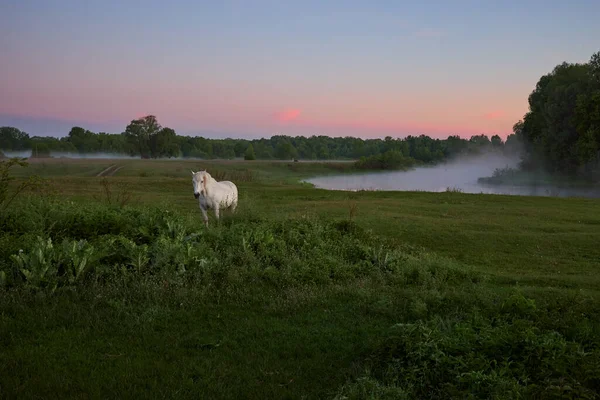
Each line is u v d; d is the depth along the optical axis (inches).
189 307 293.9
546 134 2384.4
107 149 5689.0
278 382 210.2
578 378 194.9
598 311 318.0
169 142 4500.5
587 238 617.3
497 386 185.8
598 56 2282.2
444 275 401.4
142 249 346.6
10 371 202.2
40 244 331.3
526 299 307.4
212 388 198.2
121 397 188.7
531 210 882.8
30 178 494.9
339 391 195.9
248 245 411.8
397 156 3673.7
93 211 479.2
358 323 286.8
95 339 241.9
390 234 623.8
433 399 194.2
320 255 421.1
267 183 1530.5
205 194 574.6
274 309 299.1
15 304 273.0
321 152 6638.8
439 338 228.5
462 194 1144.8
